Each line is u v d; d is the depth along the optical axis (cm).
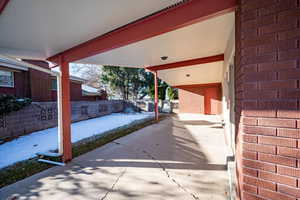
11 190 262
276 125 137
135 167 336
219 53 532
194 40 398
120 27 262
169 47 452
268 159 141
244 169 154
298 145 128
